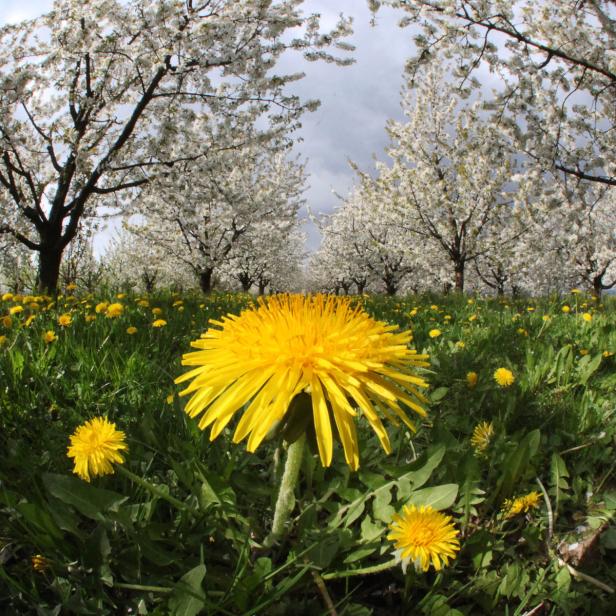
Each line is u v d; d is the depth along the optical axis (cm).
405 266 3152
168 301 582
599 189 1617
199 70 1116
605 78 935
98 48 998
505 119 983
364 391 94
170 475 139
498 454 154
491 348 302
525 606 108
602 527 131
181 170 1272
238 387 92
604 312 605
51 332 261
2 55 1026
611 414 205
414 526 91
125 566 104
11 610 94
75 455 111
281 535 113
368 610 98
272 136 1256
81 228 1339
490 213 1984
